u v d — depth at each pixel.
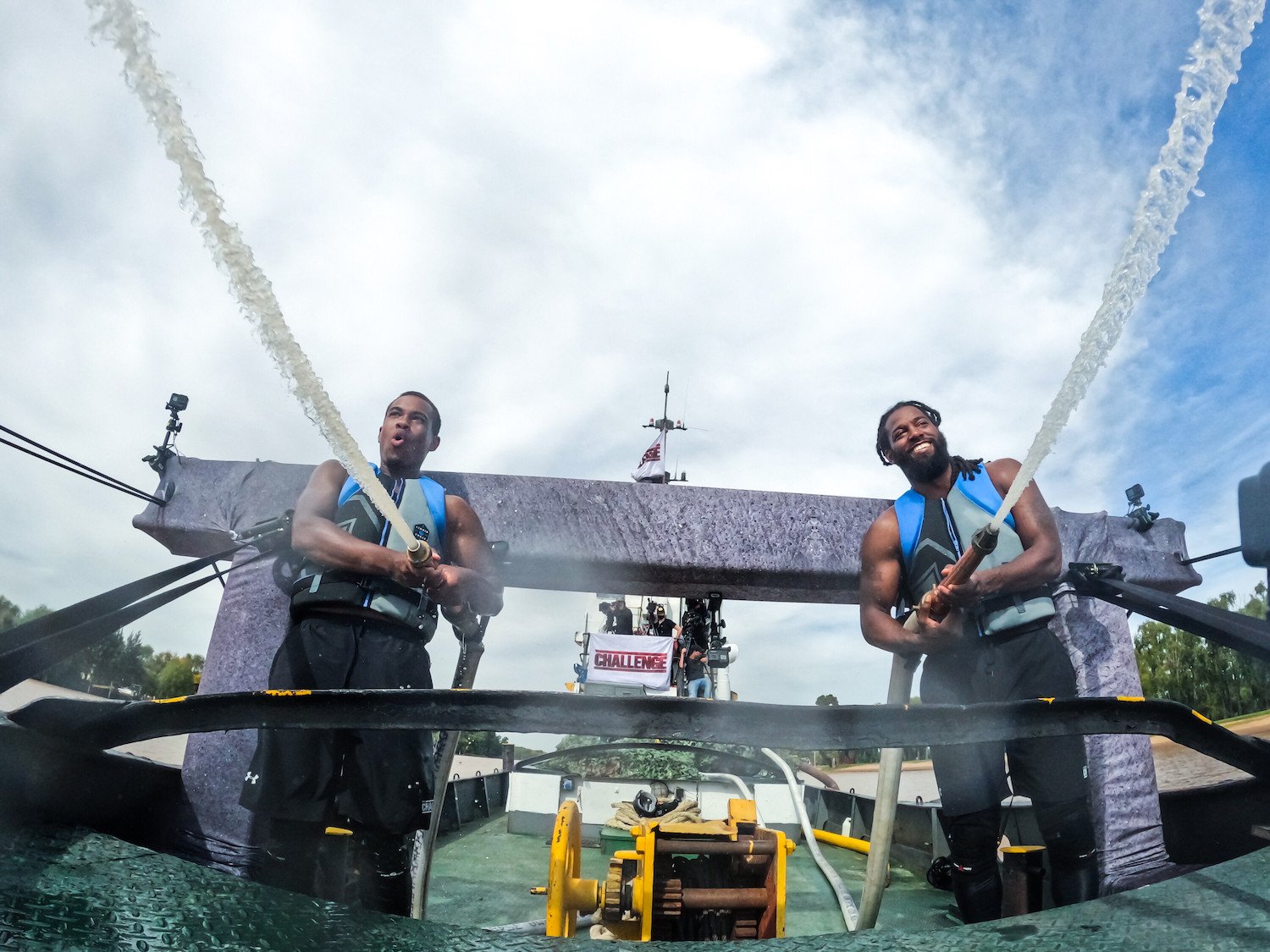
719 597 3.81
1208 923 0.99
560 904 2.80
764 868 3.01
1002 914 2.58
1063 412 1.23
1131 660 3.23
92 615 1.62
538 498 3.44
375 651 2.47
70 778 1.43
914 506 2.79
